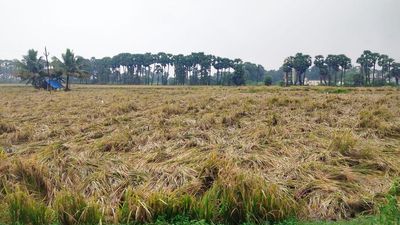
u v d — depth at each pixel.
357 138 9.38
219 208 5.05
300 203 5.46
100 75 129.12
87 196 5.94
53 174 6.42
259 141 9.37
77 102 23.83
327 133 10.19
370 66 104.25
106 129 12.09
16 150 9.59
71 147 9.12
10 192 5.60
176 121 12.58
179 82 122.94
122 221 4.94
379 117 12.53
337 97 21.22
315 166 7.04
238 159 7.49
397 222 4.17
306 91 36.31
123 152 8.92
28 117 16.33
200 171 6.31
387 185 6.02
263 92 34.25
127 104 18.80
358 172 6.85
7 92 49.16
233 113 13.73
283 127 10.91
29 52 67.06
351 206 5.48
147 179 6.56
